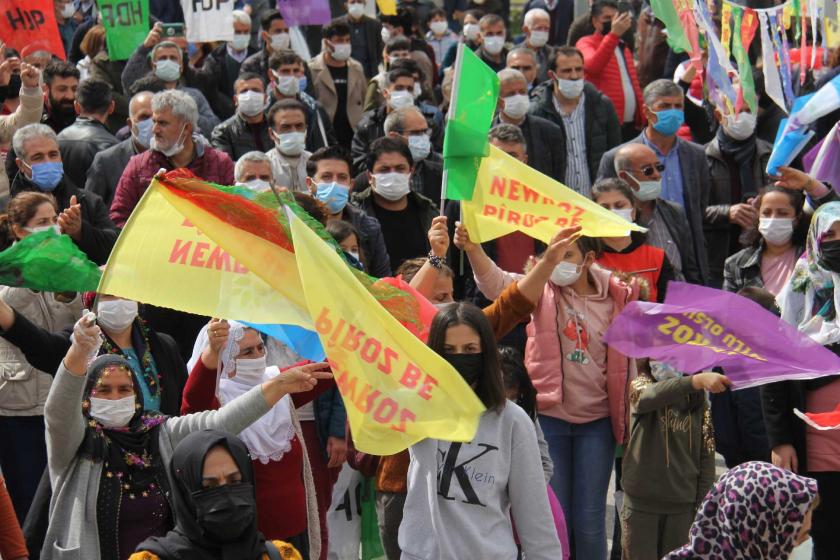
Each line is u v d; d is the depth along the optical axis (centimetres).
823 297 1456
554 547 1040
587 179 2327
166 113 1786
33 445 1482
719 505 934
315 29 3069
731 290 1808
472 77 1355
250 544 913
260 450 1266
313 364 1134
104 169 1919
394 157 1822
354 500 1518
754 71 2502
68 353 1100
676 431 1405
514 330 1688
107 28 2377
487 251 1883
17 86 2222
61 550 1118
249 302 1059
